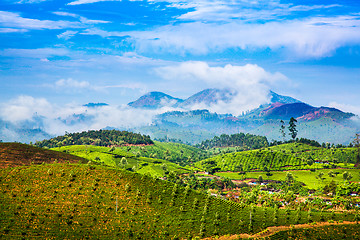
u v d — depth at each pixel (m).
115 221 112.00
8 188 121.56
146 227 111.69
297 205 158.88
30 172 135.75
